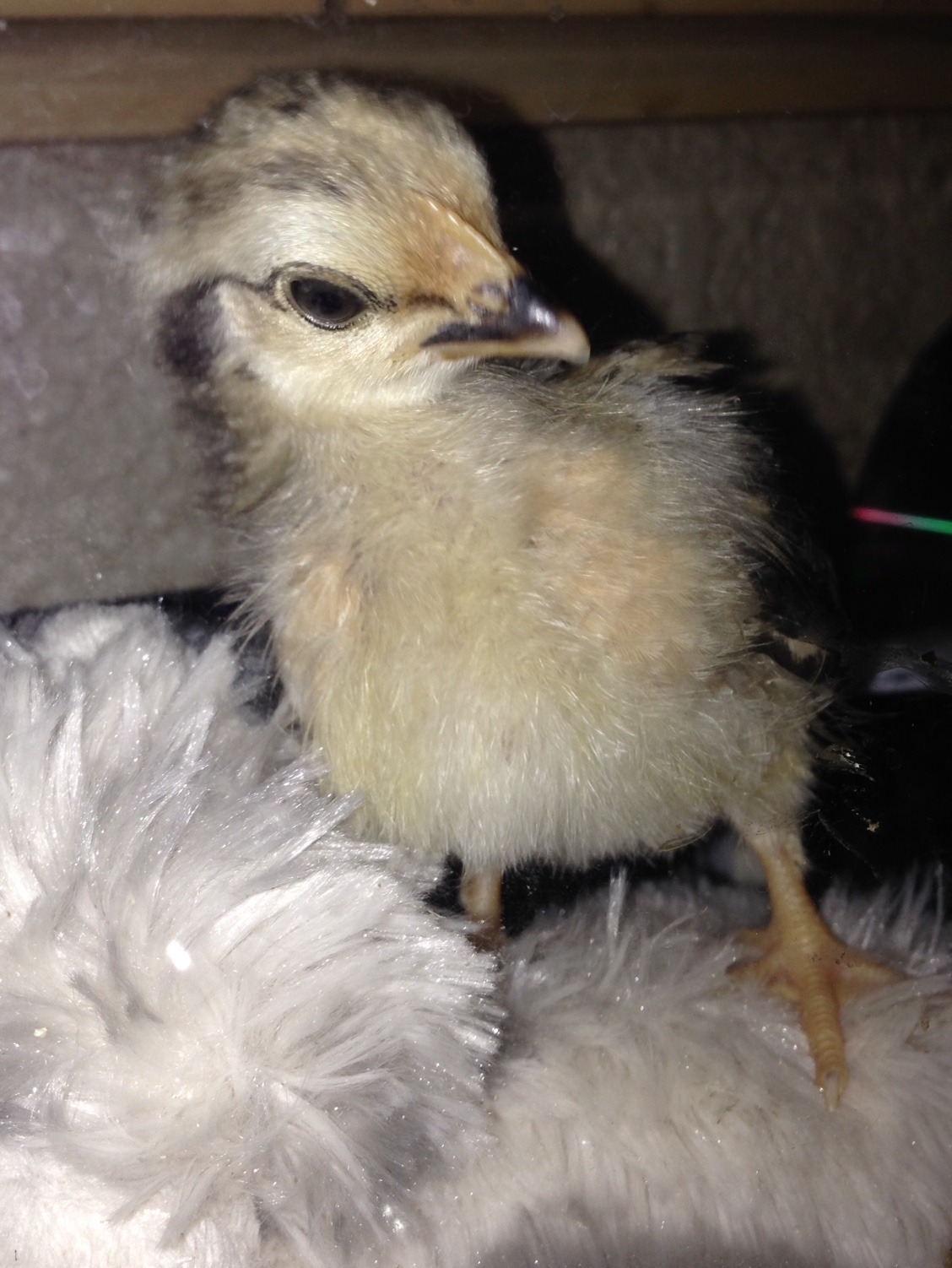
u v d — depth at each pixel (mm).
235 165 114
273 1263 78
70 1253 76
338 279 112
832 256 160
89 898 80
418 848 106
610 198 149
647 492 108
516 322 113
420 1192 82
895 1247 88
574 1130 86
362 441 113
